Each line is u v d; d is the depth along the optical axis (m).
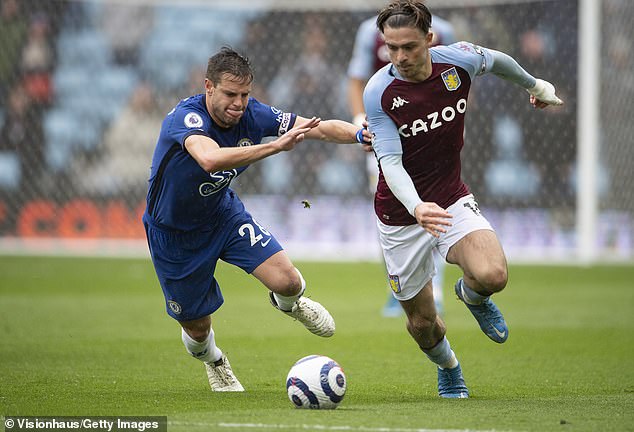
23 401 17.75
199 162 17.17
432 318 19.27
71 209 60.09
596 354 26.06
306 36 62.94
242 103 17.86
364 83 34.03
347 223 58.31
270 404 17.36
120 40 63.34
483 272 18.00
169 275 19.67
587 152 52.97
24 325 31.36
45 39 62.06
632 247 56.34
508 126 56.62
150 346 26.98
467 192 19.53
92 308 36.31
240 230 19.75
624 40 57.16
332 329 20.47
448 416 15.52
